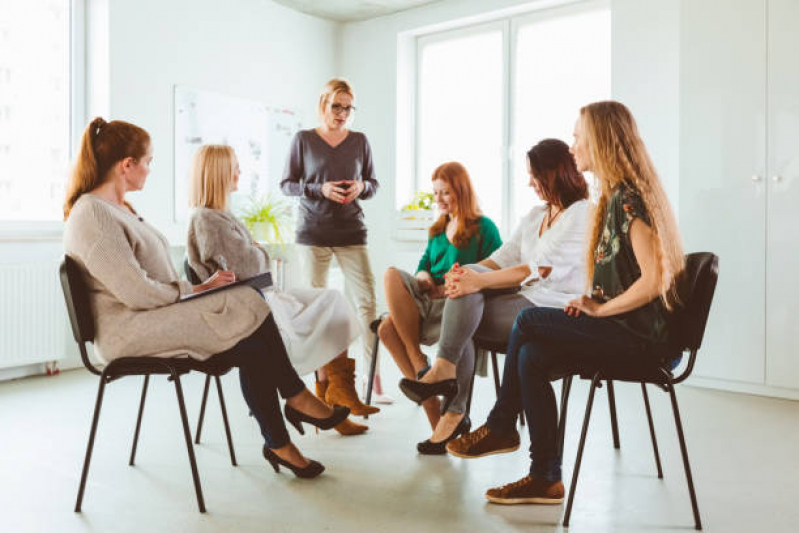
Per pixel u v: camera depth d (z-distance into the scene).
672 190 3.92
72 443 2.57
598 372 1.83
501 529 1.77
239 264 2.47
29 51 4.05
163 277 2.03
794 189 3.32
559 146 2.27
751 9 3.42
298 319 2.60
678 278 1.78
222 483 2.13
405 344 2.56
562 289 2.21
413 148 5.80
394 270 2.58
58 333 3.91
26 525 1.80
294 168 3.47
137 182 2.04
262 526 1.79
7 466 2.30
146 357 1.87
